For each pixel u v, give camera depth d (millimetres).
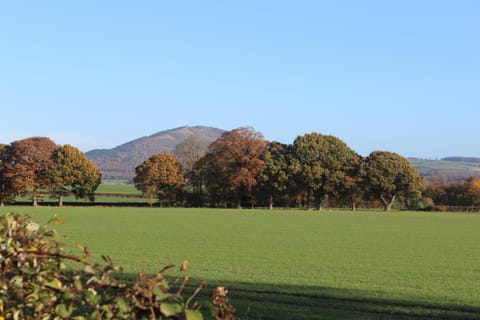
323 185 127062
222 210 106875
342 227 66062
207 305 3781
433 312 18406
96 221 71250
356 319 16781
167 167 129375
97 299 3799
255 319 16359
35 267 4277
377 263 33312
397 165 128250
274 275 27391
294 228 63125
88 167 123188
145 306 3695
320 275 27609
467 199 134375
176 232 55844
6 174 117062
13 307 4164
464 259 36188
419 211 124375
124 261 32562
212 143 125625
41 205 123562
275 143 130000
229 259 34562
